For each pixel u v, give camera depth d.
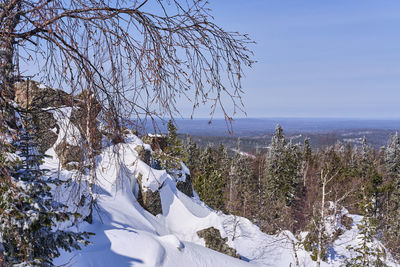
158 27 2.77
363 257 25.34
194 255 18.28
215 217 25.78
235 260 20.59
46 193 6.21
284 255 29.16
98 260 12.91
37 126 3.30
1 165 3.48
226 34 2.71
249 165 61.34
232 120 2.50
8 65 2.67
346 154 68.94
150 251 15.45
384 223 37.88
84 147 2.64
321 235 22.73
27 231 5.36
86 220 15.11
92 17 2.57
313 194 46.31
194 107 2.64
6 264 4.70
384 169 71.12
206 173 47.69
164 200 26.52
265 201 47.12
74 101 2.53
